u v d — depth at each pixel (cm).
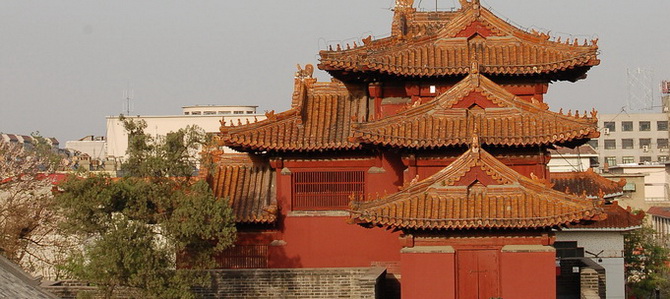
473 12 7881
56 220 9850
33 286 4725
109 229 6756
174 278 6781
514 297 6731
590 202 6456
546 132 7119
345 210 8200
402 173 8094
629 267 14425
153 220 6956
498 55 7812
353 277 7719
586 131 6994
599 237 11431
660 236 18288
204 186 7012
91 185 6688
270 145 7994
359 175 8212
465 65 7712
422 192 6762
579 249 11438
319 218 8219
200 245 7081
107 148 19612
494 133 7169
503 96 7306
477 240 6788
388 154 8094
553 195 6644
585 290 8281
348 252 8169
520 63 7738
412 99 7956
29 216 9850
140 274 6631
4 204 10206
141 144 7056
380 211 6631
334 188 8231
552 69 7656
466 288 6775
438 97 7350
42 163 11338
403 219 6594
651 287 14075
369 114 8319
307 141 8012
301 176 8269
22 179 10531
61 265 9206
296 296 7719
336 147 7975
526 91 7956
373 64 7600
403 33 8544
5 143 11488
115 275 6688
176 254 7125
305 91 8419
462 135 7150
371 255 8150
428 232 6800
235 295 7762
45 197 10031
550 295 6700
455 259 6800
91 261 7131
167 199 6894
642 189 18800
